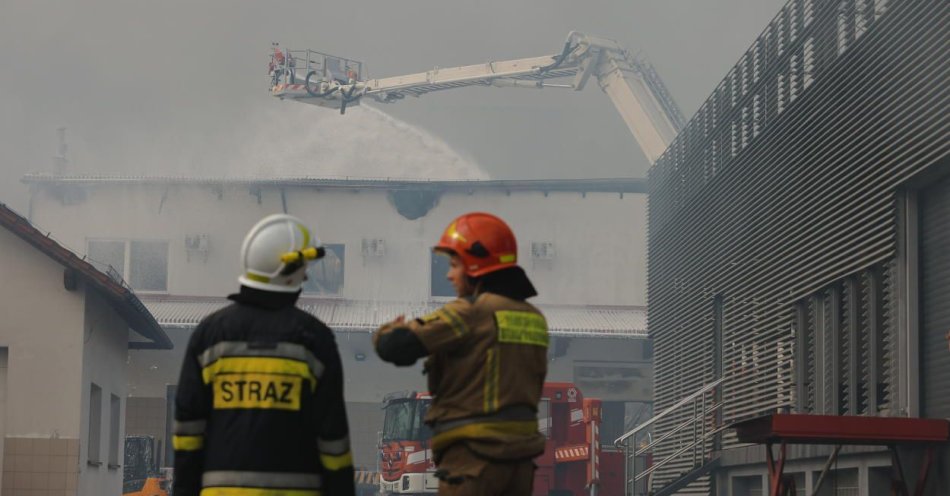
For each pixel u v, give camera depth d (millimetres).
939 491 21188
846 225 26484
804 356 29469
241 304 7379
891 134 24266
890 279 24062
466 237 8117
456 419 7781
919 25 23109
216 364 7234
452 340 7707
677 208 43219
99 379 36188
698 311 39750
